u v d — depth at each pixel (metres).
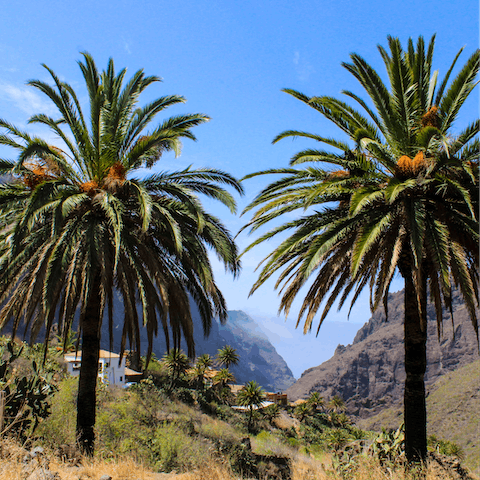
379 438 11.48
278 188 11.78
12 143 11.77
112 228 11.87
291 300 11.77
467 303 8.95
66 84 12.26
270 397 131.25
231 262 12.77
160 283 11.58
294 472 10.00
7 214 10.80
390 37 10.48
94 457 8.57
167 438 12.77
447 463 10.04
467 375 162.88
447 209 9.90
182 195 11.94
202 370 86.06
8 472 5.32
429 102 11.76
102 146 12.20
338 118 11.12
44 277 10.20
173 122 12.59
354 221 10.12
